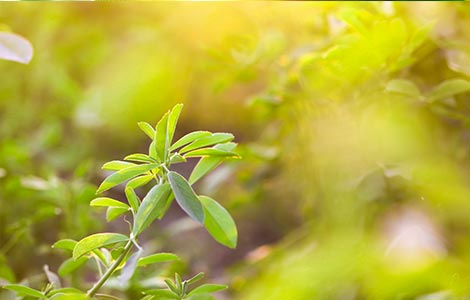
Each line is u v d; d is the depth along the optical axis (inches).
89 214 31.2
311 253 29.4
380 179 29.3
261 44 32.5
